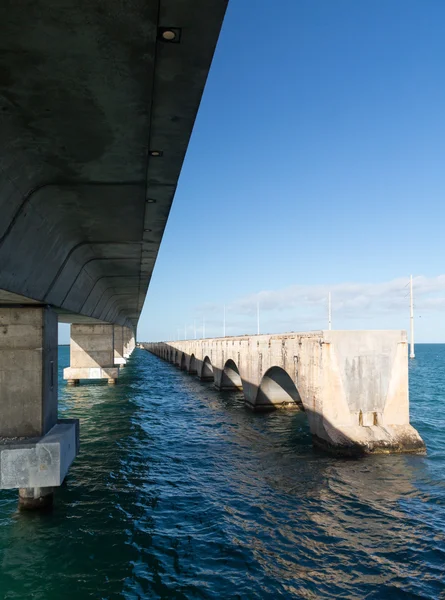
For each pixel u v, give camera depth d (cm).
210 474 1714
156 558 1099
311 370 2089
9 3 472
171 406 3347
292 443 2145
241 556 1106
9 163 783
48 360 1481
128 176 963
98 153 845
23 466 1294
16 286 1150
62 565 1066
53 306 1644
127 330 10500
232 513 1351
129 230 1419
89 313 2736
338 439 1916
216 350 4319
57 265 1430
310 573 1034
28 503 1348
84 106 683
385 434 1944
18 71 593
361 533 1216
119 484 1609
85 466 1828
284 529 1247
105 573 1035
